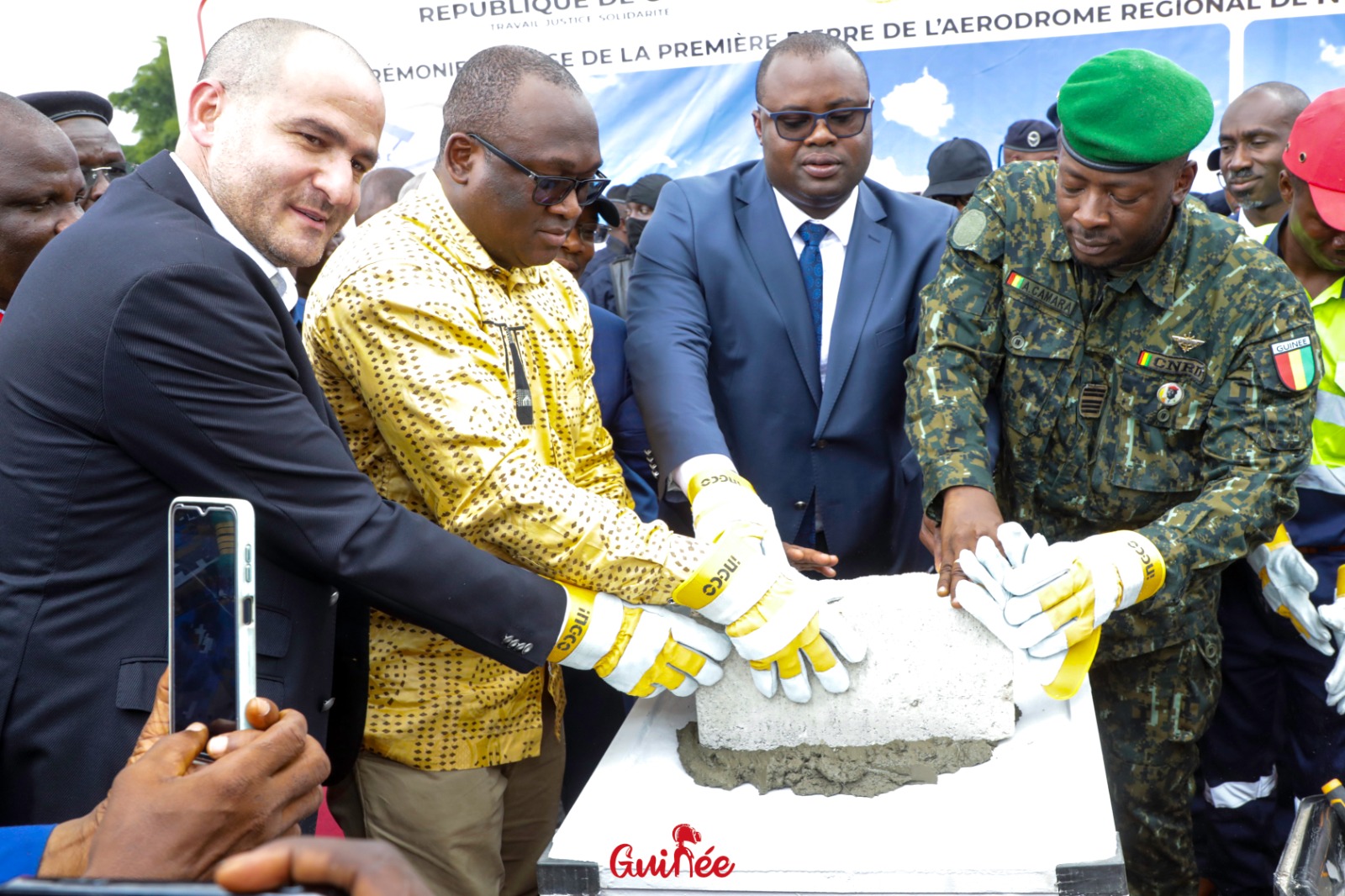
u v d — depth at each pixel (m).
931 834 1.49
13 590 1.53
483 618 1.70
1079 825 1.49
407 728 1.86
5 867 1.26
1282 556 2.51
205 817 1.12
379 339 1.75
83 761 1.52
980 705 1.76
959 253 2.35
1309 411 2.16
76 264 1.54
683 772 1.75
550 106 1.83
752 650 1.71
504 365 1.89
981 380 2.35
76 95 3.11
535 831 2.16
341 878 0.68
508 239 1.89
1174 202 2.13
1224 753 2.74
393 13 4.16
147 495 1.56
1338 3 3.84
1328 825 1.78
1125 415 2.25
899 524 2.69
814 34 2.53
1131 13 3.97
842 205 2.61
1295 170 2.45
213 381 1.53
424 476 1.78
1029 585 1.76
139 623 1.55
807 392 2.61
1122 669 2.37
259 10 4.18
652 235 2.62
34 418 1.52
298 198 1.70
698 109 4.22
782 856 1.51
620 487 2.19
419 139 4.23
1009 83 4.08
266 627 1.62
